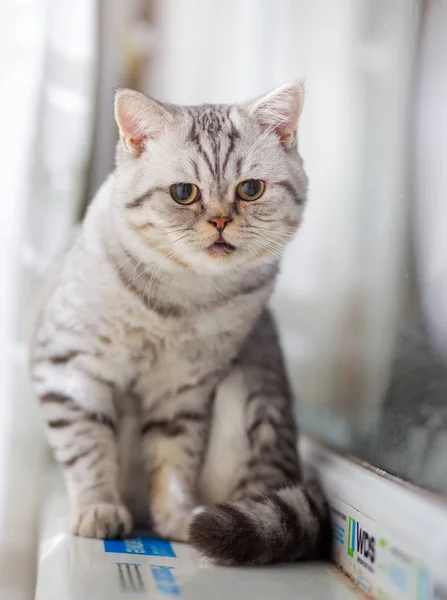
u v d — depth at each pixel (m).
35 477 0.85
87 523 0.62
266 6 0.94
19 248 0.85
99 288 0.66
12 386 0.84
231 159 0.65
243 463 0.69
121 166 0.68
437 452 0.61
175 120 0.66
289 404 0.73
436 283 0.65
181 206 0.65
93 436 0.67
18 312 0.85
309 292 0.89
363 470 0.60
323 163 0.87
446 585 0.43
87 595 0.50
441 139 0.66
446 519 0.46
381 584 0.50
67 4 0.89
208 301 0.67
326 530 0.60
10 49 0.85
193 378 0.70
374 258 0.78
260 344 0.73
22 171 0.85
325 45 0.86
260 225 0.66
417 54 0.70
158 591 0.51
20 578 0.83
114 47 1.04
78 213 0.93
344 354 0.81
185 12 1.05
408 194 0.70
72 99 0.90
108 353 0.67
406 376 0.67
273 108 0.67
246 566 0.57
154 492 0.70
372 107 0.79
